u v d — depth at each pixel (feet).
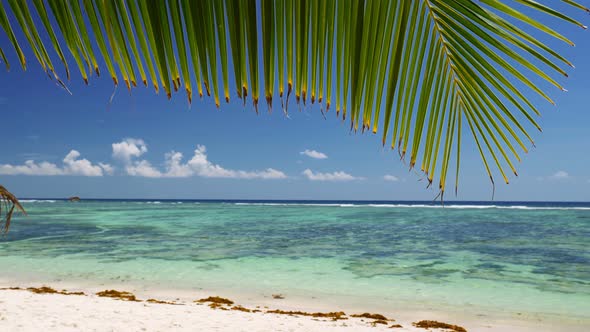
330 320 26.68
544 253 59.47
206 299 32.40
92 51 3.28
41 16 3.32
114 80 3.26
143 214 166.81
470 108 3.75
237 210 211.00
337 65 3.42
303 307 31.60
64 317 23.39
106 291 33.81
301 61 3.35
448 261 52.37
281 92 3.32
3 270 45.39
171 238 78.02
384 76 3.54
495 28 3.26
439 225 111.04
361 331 24.07
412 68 3.58
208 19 3.28
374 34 3.46
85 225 108.99
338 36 3.42
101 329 21.47
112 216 150.82
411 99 3.64
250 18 3.30
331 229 98.48
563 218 141.69
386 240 75.51
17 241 72.43
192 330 22.43
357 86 3.47
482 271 45.88
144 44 3.26
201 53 3.27
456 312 30.66
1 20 3.38
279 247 65.05
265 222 122.21
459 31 3.42
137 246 65.82
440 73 3.64
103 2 3.26
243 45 3.29
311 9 3.37
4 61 3.38
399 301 33.58
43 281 39.96
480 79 3.55
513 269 47.26
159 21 3.26
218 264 49.55
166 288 37.32
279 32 3.33
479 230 95.91
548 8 3.10
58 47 3.31
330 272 45.01
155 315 25.27
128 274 43.34
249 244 68.80
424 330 25.14
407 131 3.70
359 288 37.81
